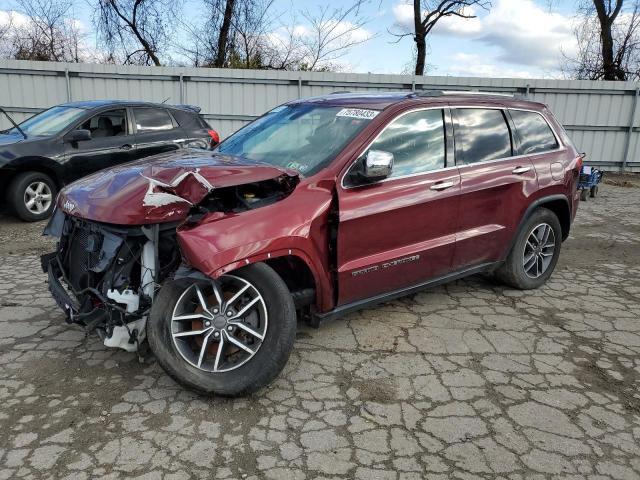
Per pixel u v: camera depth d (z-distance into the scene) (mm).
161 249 3242
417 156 4070
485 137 4578
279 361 3092
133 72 13680
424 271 4156
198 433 2889
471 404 3229
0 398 3174
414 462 2703
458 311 4641
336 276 3590
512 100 4938
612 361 3836
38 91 13398
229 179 3148
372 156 3445
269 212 3271
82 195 3396
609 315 4676
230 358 3264
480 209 4434
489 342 4062
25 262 5895
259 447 2785
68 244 3629
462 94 4574
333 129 4016
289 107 4738
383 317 4461
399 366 3652
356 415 3082
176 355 3107
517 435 2945
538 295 5121
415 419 3061
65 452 2717
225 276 3102
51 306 4562
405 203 3869
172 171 3217
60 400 3166
